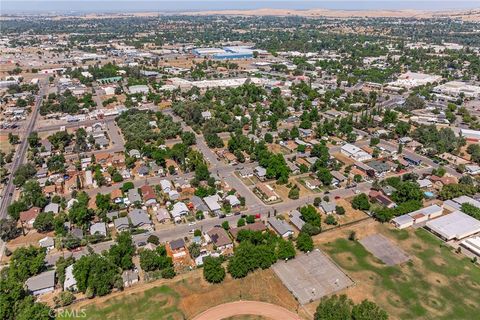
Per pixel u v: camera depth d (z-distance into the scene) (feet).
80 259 293.84
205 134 596.70
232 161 504.43
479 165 494.18
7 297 254.47
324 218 379.76
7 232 344.90
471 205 378.94
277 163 466.29
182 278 295.28
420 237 346.74
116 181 449.48
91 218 373.61
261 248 307.17
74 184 442.91
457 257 319.47
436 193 427.74
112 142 579.07
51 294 280.92
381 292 281.33
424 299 275.18
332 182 449.89
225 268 304.09
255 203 406.00
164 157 499.10
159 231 357.41
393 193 410.93
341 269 303.89
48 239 338.54
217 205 393.09
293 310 264.93
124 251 311.88
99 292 275.80
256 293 280.10
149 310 264.52
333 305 254.88
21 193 421.59
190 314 261.85
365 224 367.25
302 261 312.71
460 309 266.36
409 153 536.83
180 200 407.23
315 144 545.85
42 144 555.69
